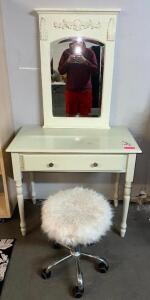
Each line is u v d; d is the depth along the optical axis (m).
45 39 1.63
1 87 1.61
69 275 1.45
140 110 1.88
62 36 1.62
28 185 2.12
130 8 1.59
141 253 1.61
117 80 1.78
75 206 1.35
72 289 1.36
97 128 1.84
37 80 1.78
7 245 1.67
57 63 1.69
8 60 1.72
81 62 1.68
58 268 1.50
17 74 1.77
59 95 1.78
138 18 1.61
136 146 1.51
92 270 1.48
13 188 1.95
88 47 1.65
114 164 1.51
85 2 1.58
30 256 1.58
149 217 1.96
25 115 1.90
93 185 2.12
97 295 1.33
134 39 1.67
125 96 1.83
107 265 1.47
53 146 1.50
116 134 1.73
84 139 1.63
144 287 1.38
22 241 1.71
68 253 1.61
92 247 1.65
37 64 1.74
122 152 1.45
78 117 1.83
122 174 2.08
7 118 1.75
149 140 1.97
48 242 1.70
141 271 1.48
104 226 1.28
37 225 1.87
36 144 1.54
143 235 1.77
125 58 1.72
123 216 1.68
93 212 1.31
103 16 1.56
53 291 1.35
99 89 1.75
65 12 1.56
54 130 1.80
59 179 2.10
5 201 1.86
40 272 1.46
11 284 1.39
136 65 1.74
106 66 1.69
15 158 1.49
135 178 2.10
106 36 1.61
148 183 2.12
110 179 2.09
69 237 1.20
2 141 1.64
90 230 1.21
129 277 1.44
